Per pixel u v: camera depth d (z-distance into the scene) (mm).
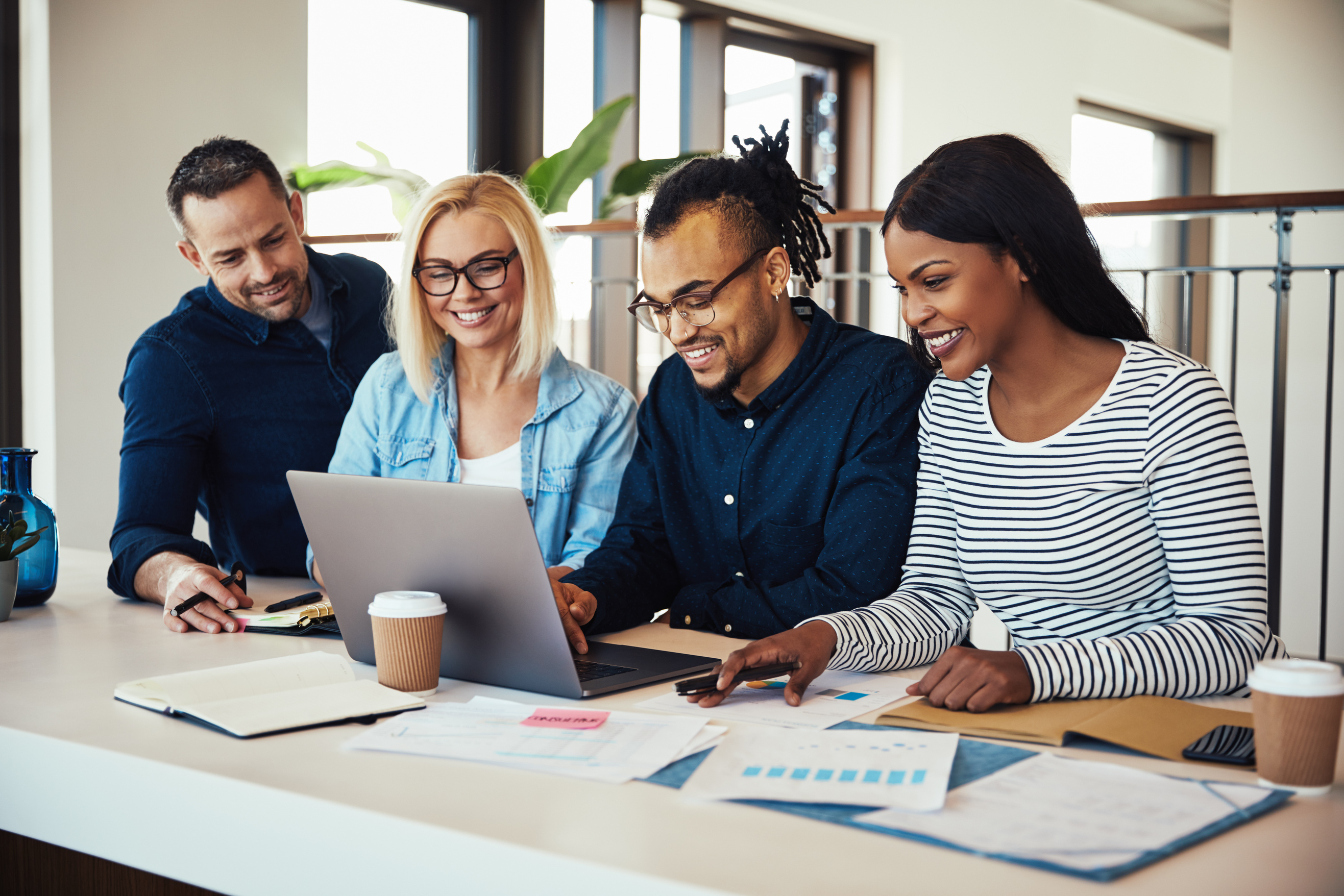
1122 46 7086
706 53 5324
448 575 1199
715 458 1685
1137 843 730
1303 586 4379
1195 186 7941
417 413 1923
